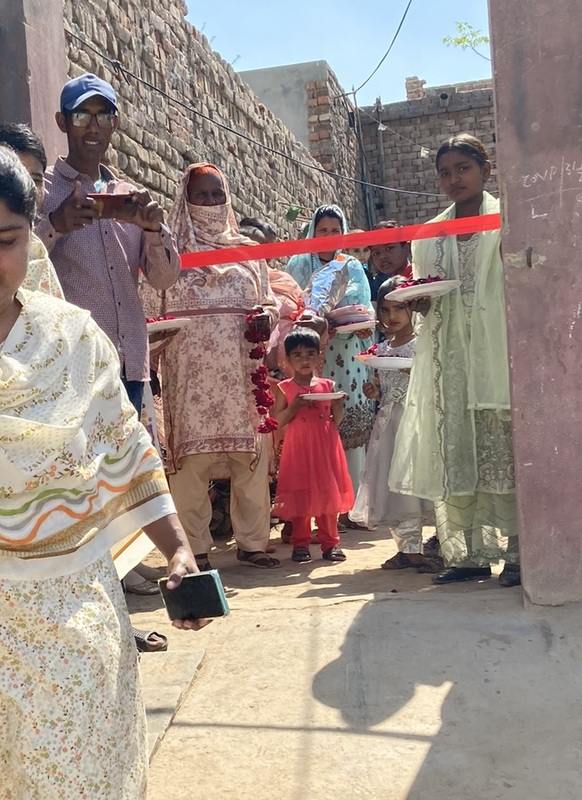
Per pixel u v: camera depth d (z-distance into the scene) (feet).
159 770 8.79
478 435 13.85
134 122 24.09
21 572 5.68
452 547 14.40
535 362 11.99
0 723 5.59
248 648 11.41
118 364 6.42
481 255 13.84
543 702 9.75
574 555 11.88
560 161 11.89
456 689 10.08
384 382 16.74
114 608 6.03
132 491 6.49
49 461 5.71
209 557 18.29
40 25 15.23
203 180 16.53
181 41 28.66
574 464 11.91
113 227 12.97
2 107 14.82
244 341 16.30
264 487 16.98
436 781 8.41
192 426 15.98
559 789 8.21
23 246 5.68
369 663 10.73
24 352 5.78
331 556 17.40
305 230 26.89
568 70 11.82
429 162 65.51
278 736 9.32
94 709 5.65
